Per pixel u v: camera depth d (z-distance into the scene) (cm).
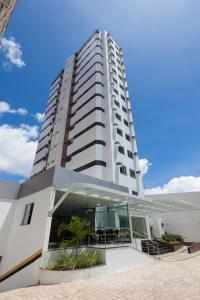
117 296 518
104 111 2812
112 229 1348
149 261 1109
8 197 1224
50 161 3164
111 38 4138
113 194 1087
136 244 1344
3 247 1077
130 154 2736
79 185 872
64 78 4375
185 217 2633
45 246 804
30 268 789
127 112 3250
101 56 3603
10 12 648
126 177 2386
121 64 3928
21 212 1139
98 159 2273
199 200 2673
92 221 1493
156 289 582
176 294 531
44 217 895
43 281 696
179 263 1068
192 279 704
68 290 579
